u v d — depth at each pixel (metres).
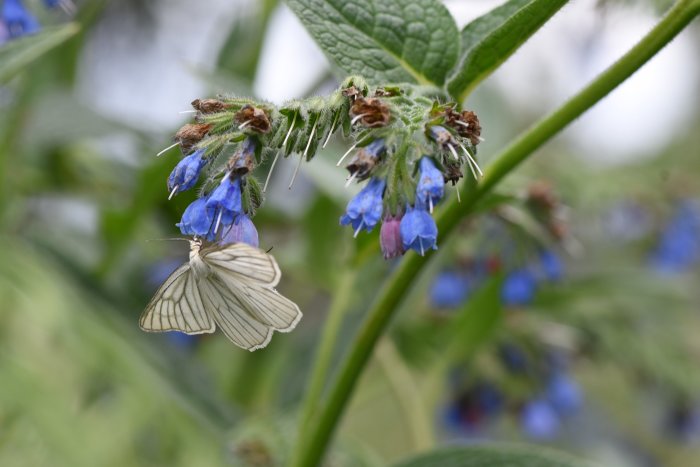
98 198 0.88
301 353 0.82
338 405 0.64
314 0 0.62
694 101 1.30
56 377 0.74
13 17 0.69
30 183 0.85
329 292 0.91
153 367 0.78
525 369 0.89
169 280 0.57
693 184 1.07
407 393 0.82
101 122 0.81
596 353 0.98
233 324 0.58
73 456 0.71
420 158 0.58
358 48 0.62
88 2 0.85
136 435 0.75
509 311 0.88
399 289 0.63
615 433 1.14
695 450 1.15
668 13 0.60
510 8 0.63
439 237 0.62
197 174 0.58
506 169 0.62
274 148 0.58
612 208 1.04
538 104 1.19
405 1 0.62
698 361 0.99
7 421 0.71
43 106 0.81
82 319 0.77
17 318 0.74
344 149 0.78
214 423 0.78
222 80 0.76
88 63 1.02
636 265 1.11
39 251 0.81
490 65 0.61
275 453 0.73
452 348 0.81
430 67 0.62
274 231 0.94
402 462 0.64
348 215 0.58
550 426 0.90
